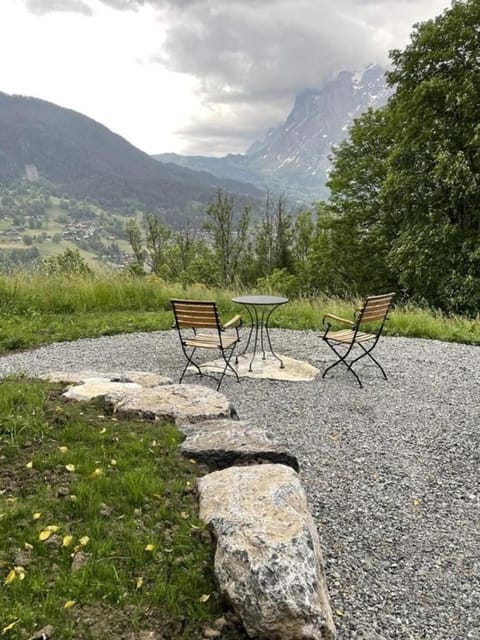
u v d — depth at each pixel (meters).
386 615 2.37
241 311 11.13
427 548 2.90
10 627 1.83
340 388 5.88
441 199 17.52
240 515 2.37
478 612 2.41
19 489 2.75
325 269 22.97
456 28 16.72
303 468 3.85
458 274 16.14
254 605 1.96
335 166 23.23
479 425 4.79
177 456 3.27
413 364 7.05
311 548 2.18
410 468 3.89
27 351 7.70
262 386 5.93
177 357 7.35
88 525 2.46
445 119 16.75
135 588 2.11
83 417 3.78
